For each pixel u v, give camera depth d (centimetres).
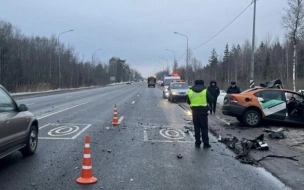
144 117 1708
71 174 661
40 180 620
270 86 1475
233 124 1435
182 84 3117
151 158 812
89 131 1211
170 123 1482
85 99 3247
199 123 969
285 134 1168
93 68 10081
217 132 1224
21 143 753
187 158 819
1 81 5103
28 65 6131
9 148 685
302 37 2534
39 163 741
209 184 615
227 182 629
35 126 845
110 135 1134
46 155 819
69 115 1738
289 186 613
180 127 1359
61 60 7000
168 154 860
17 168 698
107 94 4438
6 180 616
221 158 825
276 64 6397
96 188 580
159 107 2370
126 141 1030
